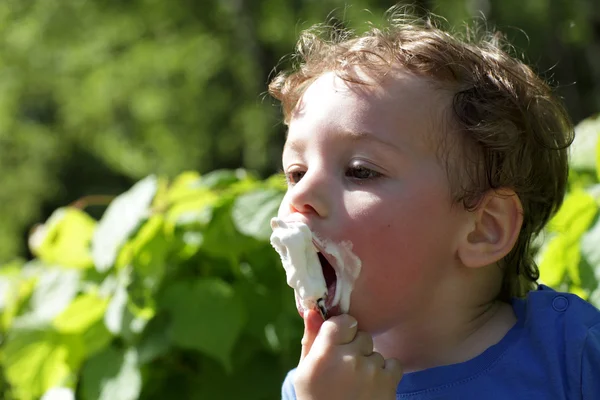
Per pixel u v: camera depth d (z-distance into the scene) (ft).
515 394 6.26
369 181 6.07
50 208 59.57
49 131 54.65
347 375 5.98
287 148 6.48
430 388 6.36
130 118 52.60
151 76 49.44
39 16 48.78
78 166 60.29
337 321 6.01
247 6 46.52
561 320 6.48
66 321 10.36
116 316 9.93
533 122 6.91
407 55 6.49
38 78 51.39
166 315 10.16
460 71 6.49
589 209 8.71
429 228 6.13
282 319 10.20
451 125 6.29
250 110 48.75
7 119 51.88
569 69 47.01
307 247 5.91
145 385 10.43
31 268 12.34
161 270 10.04
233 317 9.93
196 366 10.61
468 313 6.54
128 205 10.09
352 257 5.99
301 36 8.33
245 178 11.33
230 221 10.28
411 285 6.14
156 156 51.42
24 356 10.48
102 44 49.26
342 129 6.12
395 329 6.55
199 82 49.62
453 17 41.55
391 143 6.08
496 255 6.38
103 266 9.90
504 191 6.46
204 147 51.52
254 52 47.01
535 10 44.60
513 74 6.97
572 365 6.29
